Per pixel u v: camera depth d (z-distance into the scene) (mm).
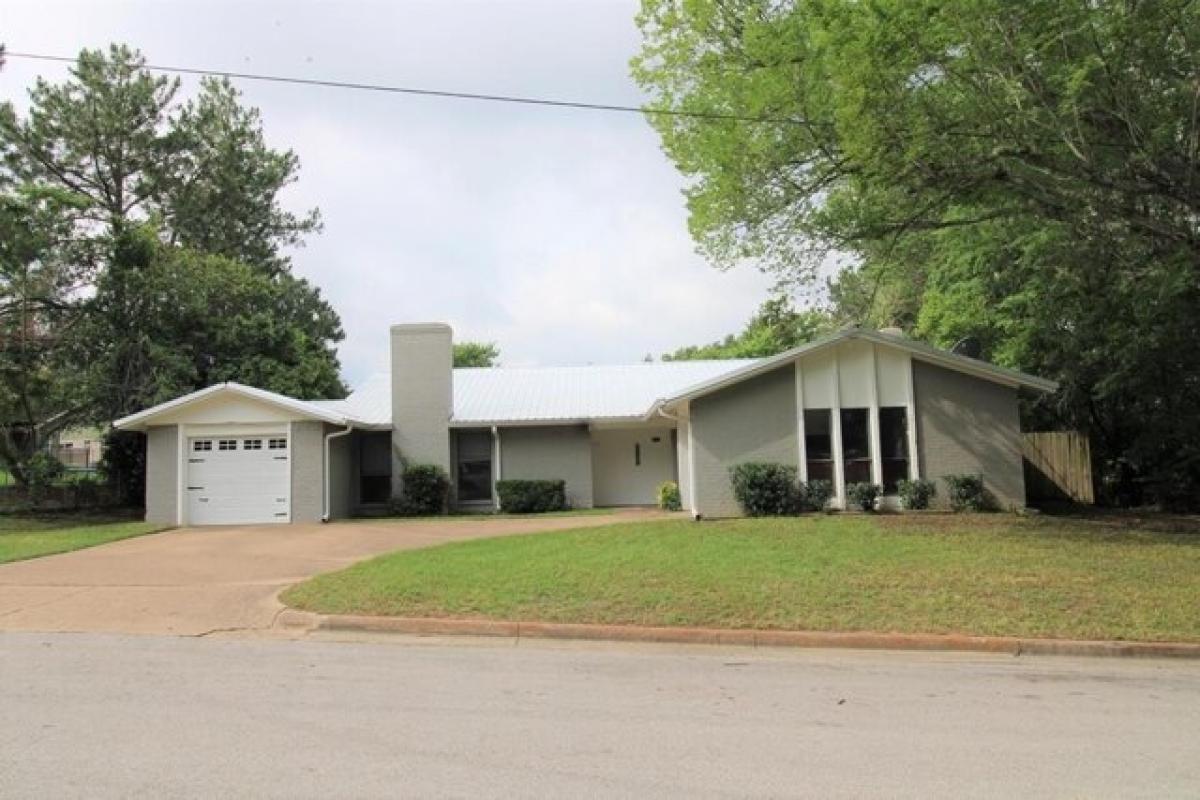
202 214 35812
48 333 27219
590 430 26922
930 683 7750
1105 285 18609
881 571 11797
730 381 19469
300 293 38969
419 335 26062
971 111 12742
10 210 25609
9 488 26094
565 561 12688
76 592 11742
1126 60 12086
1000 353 22078
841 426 19516
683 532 15945
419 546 16047
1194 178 12680
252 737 5781
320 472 22250
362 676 7703
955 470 19312
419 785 4898
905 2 11656
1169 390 20047
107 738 5723
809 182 15859
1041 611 10023
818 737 5984
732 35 15781
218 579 12695
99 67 32656
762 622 9719
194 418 22109
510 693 7160
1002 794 4871
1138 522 17281
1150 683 7855
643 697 7094
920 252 24812
